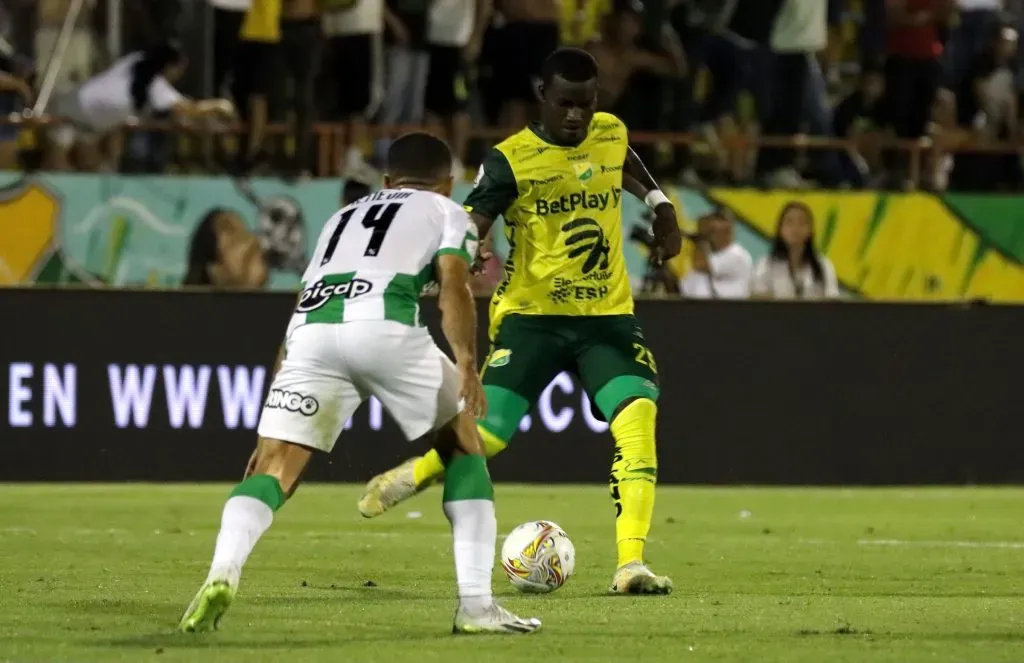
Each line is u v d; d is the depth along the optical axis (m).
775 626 23.70
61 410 53.75
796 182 62.38
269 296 54.19
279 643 21.36
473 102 62.72
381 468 54.31
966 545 38.44
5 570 31.38
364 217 22.64
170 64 59.00
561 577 28.08
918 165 62.97
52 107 60.97
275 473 22.02
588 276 28.94
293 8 58.84
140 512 45.12
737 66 61.97
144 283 56.69
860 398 55.84
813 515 46.41
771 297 57.03
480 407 21.64
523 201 28.84
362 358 21.80
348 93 59.69
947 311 56.12
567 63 28.50
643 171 30.41
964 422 56.22
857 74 66.38
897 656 20.77
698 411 55.19
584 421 54.84
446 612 25.06
